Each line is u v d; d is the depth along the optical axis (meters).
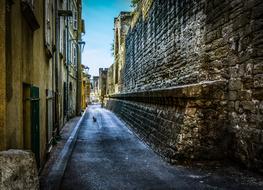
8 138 3.94
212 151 7.54
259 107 6.25
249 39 6.55
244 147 6.80
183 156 7.54
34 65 6.29
